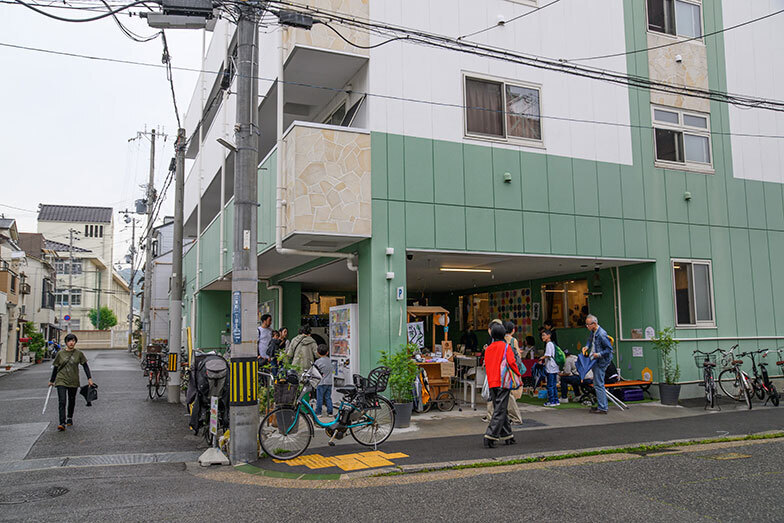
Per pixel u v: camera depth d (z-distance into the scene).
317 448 8.52
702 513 5.43
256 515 5.50
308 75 11.73
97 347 58.03
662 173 13.71
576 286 15.58
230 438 7.88
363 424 8.53
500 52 11.16
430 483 6.58
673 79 14.12
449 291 21.17
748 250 14.55
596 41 13.26
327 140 10.52
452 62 11.70
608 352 11.41
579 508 5.60
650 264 13.41
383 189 10.85
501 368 8.45
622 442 8.67
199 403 9.37
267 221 12.10
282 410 8.01
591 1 13.32
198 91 19.45
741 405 12.45
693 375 13.36
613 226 12.95
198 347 21.20
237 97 8.47
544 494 6.06
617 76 12.18
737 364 12.63
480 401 13.22
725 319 13.98
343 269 13.88
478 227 11.56
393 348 10.64
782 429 9.66
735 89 14.94
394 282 10.78
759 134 15.18
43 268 48.22
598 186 12.89
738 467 7.12
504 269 14.82
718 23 14.95
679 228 13.73
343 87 12.29
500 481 6.59
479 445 8.56
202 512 5.60
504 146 12.01
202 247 19.42
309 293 19.62
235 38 12.80
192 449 8.85
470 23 11.88
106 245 73.88
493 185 11.80
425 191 11.18
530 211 12.09
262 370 11.54
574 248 12.45
